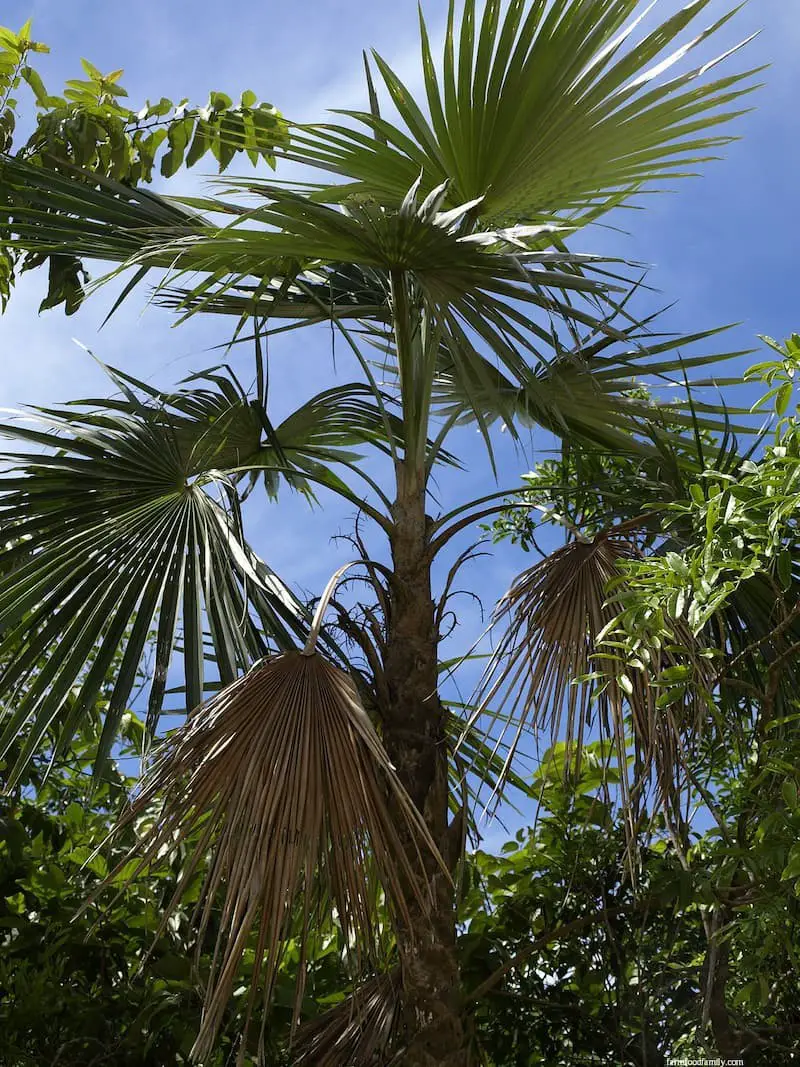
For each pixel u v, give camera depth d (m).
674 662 2.51
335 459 3.30
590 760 3.37
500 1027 3.29
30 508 3.03
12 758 3.42
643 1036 3.04
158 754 2.58
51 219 3.29
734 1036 2.81
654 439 3.30
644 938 3.28
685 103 3.07
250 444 3.79
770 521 2.08
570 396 3.56
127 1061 2.91
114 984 3.15
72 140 3.84
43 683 2.79
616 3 2.93
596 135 3.16
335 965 3.37
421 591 3.02
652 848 3.47
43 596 2.88
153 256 3.04
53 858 3.31
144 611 2.84
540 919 3.45
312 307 3.78
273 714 2.38
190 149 4.01
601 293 2.78
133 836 3.18
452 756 2.88
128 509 3.11
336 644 2.93
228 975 2.15
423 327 3.37
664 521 2.68
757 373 2.17
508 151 3.18
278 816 2.25
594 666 2.73
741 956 2.50
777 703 2.92
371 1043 2.68
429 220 2.80
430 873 2.73
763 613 2.92
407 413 3.23
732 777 3.16
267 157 4.00
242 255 3.15
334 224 2.86
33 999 2.78
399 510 3.13
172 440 3.32
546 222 3.61
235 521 3.02
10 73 3.87
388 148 3.11
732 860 2.29
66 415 3.24
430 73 3.04
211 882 2.23
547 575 2.88
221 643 2.74
